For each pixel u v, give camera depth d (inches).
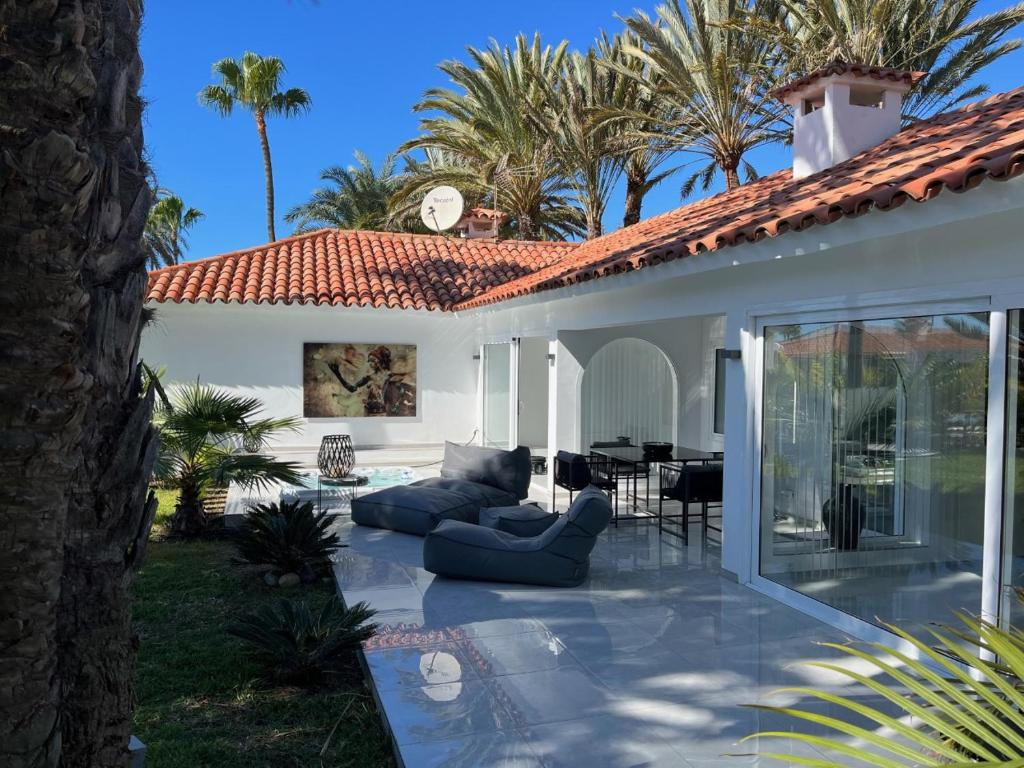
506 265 741.9
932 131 341.7
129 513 95.7
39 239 70.5
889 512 228.7
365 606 259.9
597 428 547.8
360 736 180.4
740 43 791.1
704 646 229.0
